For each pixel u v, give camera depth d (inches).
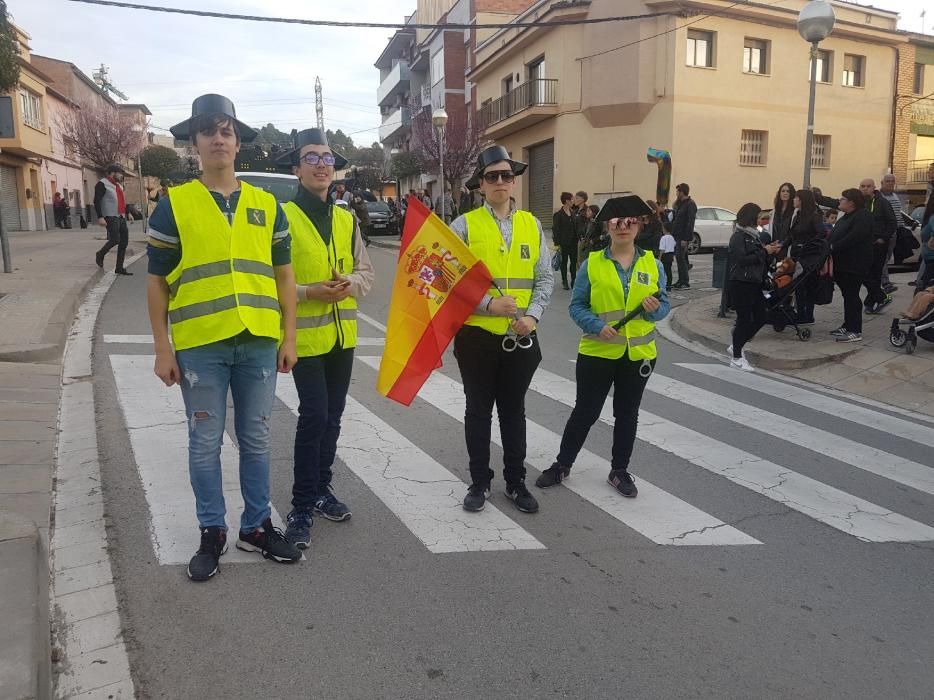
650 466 204.5
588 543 156.0
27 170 1333.7
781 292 352.5
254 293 128.9
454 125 1198.9
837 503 184.1
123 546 143.9
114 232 512.1
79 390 243.1
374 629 121.0
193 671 108.7
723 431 240.2
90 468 180.1
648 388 291.7
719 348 370.9
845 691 110.7
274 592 130.7
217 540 135.9
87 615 121.7
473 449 167.0
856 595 139.4
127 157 1598.2
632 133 978.7
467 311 160.2
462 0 1411.2
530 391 278.2
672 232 546.3
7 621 100.8
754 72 1012.5
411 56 1829.5
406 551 148.5
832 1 1067.3
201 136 124.9
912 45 1136.2
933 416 272.2
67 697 102.3
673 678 111.8
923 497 190.9
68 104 1569.9
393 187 2255.2
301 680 107.7
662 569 146.3
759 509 178.4
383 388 162.9
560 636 121.5
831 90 1079.0
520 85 1074.7
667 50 949.2
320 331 147.0
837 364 331.3
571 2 972.6
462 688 107.5
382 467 193.5
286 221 137.2
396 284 164.2
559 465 187.3
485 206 167.8
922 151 1186.0
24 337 288.7
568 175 1021.2
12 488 164.4
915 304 333.4
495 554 148.9
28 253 657.0
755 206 325.1
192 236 124.4
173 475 177.3
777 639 123.6
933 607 136.0
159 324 127.2
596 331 173.9
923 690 111.7
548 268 168.9
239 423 136.6
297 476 150.1
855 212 343.3
